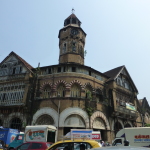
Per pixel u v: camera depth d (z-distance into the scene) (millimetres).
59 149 9305
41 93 29344
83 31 37094
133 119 36719
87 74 30734
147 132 19844
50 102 27406
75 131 21500
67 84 28297
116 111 31266
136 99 41500
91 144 9406
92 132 21609
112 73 37938
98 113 28766
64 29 36438
